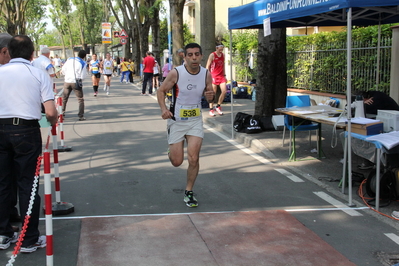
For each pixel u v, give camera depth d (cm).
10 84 378
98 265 376
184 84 492
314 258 395
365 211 514
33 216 391
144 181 625
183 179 637
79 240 423
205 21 1492
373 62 1147
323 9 539
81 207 517
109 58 1944
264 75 970
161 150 820
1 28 4625
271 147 816
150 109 1416
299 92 1500
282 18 646
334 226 470
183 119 502
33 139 387
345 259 395
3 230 403
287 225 468
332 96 1291
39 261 382
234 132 955
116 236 433
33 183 388
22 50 392
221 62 1196
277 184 616
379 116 578
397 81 915
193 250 407
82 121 1161
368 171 670
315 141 873
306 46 1485
